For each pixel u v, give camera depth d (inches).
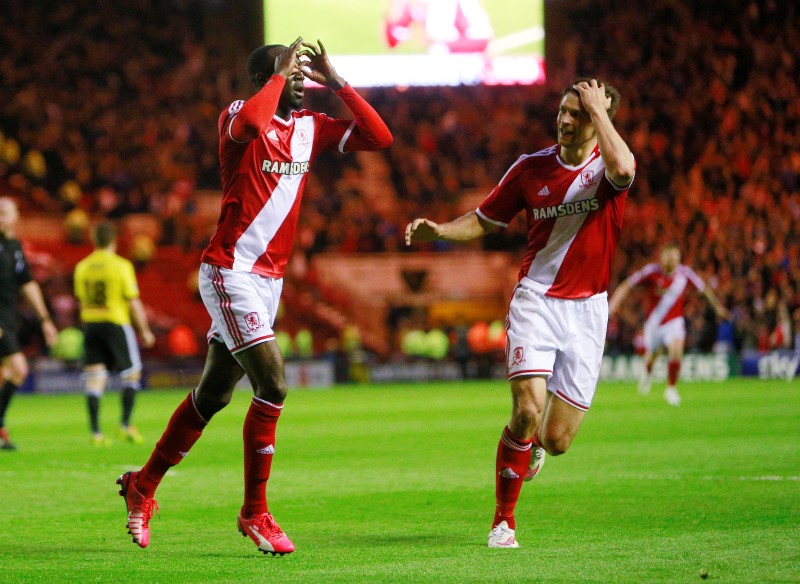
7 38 2728.8
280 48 405.1
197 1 2822.3
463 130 2733.8
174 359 2011.6
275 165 386.6
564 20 2810.0
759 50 2751.0
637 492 531.8
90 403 879.7
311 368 1962.4
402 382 2039.9
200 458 745.0
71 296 2103.8
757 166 2485.2
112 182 2476.6
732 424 928.3
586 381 410.3
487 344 2190.0
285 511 496.1
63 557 381.4
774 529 415.8
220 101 2738.7
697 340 1988.2
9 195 2381.9
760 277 2073.1
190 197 2423.7
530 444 395.5
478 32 2556.6
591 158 402.3
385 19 2554.1
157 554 386.6
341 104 2647.6
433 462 700.0
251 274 386.6
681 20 2819.9
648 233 2283.5
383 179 2645.2
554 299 404.2
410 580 329.1
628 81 2755.9
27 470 686.5
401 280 2326.5
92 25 2795.3
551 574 334.3
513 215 417.1
